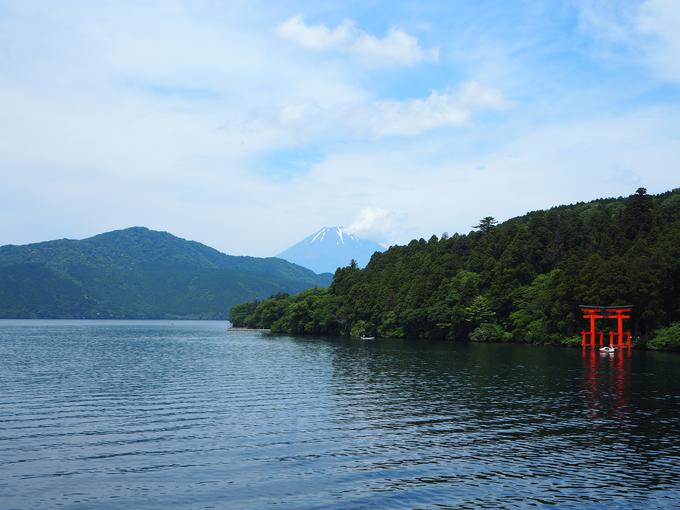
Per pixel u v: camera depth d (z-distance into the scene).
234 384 60.38
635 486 26.06
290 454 31.25
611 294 104.38
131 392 54.66
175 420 40.66
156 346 130.25
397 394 52.22
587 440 34.25
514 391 53.44
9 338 165.75
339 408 45.16
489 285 140.12
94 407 46.22
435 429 37.34
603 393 51.88
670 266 102.94
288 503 23.95
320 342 141.75
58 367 79.75
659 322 104.50
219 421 40.22
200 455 31.06
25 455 31.12
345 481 26.72
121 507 23.56
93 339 162.75
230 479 26.97
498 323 135.12
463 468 28.72
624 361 81.88
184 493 25.11
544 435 35.56
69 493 25.11
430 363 81.12
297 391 54.75
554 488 25.80
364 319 167.62
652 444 33.31
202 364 84.12
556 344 115.88
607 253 120.38
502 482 26.59
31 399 50.44
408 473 27.89
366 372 70.75
